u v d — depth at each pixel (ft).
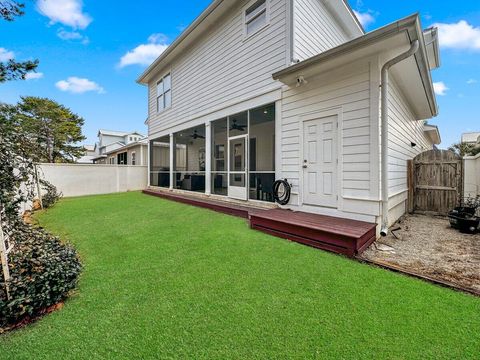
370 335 5.40
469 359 4.75
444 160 19.61
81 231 14.44
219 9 21.61
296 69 14.08
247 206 19.51
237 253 10.41
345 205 13.65
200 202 22.61
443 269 8.83
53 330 5.70
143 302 6.78
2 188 7.95
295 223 12.16
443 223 16.58
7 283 6.04
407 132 20.42
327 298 6.89
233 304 6.63
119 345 5.19
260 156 20.42
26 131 12.41
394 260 9.68
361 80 12.97
